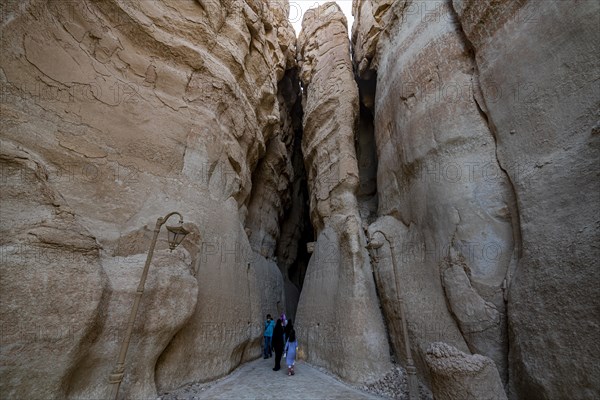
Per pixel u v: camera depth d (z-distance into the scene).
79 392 4.01
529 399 4.09
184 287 5.51
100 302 4.19
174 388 5.45
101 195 5.50
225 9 9.43
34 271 3.59
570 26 4.56
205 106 8.27
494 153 5.82
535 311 4.12
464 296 5.41
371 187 12.70
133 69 6.89
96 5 6.30
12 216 3.73
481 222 5.62
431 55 7.76
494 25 6.07
